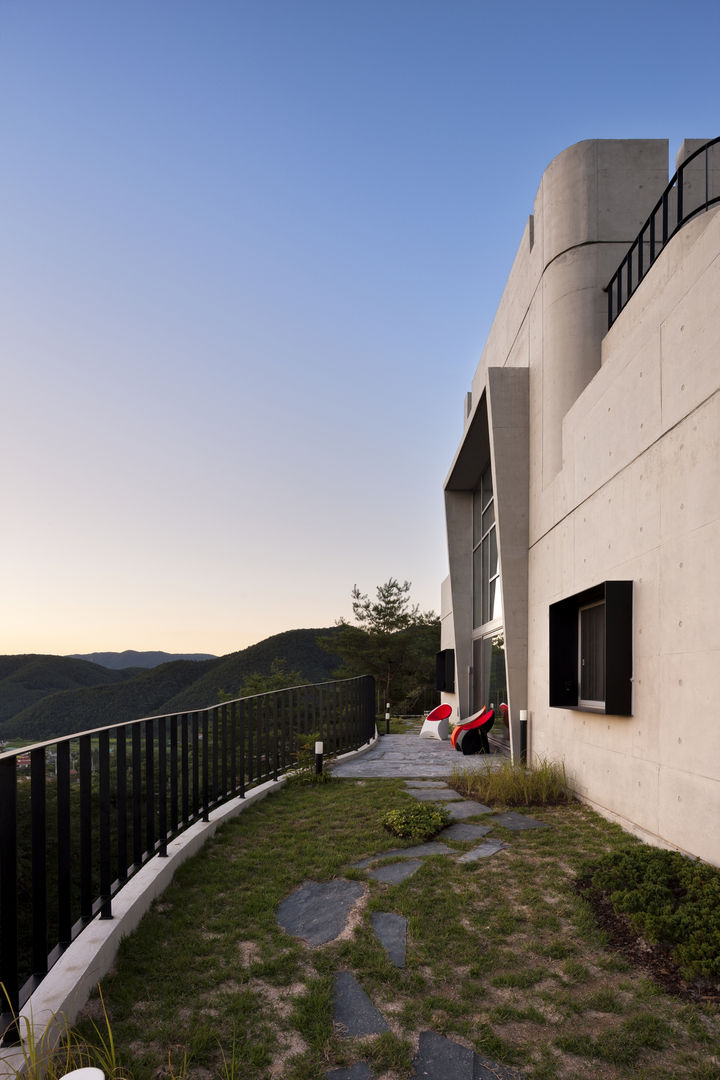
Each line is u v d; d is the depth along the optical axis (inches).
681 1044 111.1
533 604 434.9
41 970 115.2
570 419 345.1
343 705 509.4
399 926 164.2
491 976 137.0
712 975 131.0
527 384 461.7
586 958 144.6
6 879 103.6
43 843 118.4
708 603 189.9
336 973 139.9
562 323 391.9
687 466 205.8
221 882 198.5
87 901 140.4
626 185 390.3
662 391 226.7
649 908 157.4
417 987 132.6
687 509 205.5
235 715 313.3
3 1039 98.6
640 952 146.2
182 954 146.7
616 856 193.2
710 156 375.6
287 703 405.7
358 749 531.8
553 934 157.8
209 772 278.2
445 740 665.0
